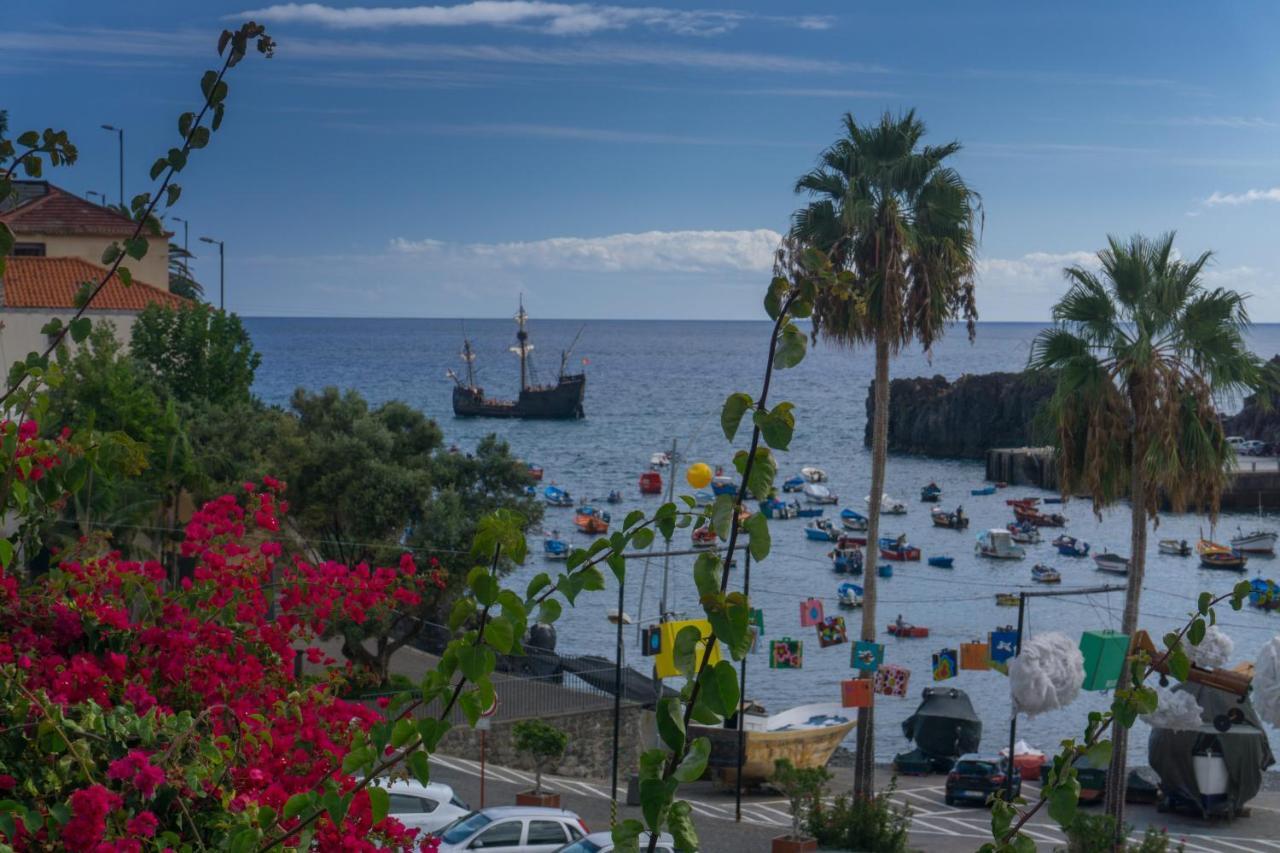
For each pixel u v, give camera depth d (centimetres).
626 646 7494
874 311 3569
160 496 4009
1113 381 3114
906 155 3531
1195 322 3039
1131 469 3162
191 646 975
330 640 5200
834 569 11050
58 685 873
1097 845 2770
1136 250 3075
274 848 700
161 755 739
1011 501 14375
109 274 674
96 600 986
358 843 791
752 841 3488
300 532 4950
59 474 774
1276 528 13612
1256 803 4409
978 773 4312
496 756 4241
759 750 4569
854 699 3450
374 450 4984
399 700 590
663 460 17750
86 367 4303
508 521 517
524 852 2541
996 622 8831
